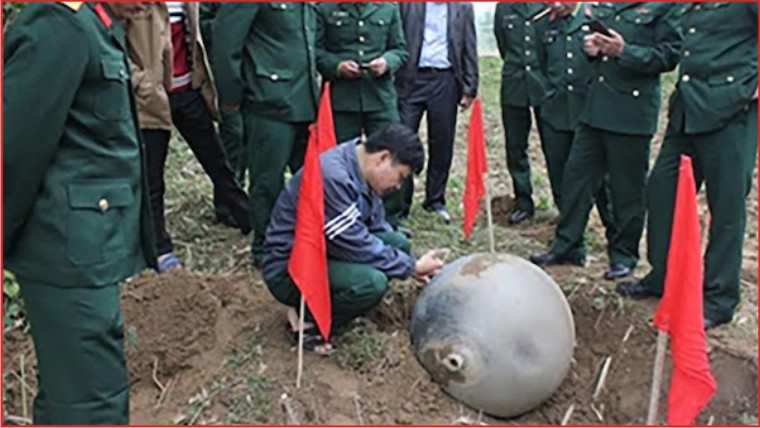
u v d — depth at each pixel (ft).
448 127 18.37
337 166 11.40
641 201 14.67
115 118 8.46
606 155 14.67
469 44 18.11
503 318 11.28
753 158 12.77
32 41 7.78
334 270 11.59
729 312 13.25
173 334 12.64
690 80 12.74
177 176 20.21
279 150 14.29
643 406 11.99
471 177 14.12
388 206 16.84
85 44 7.97
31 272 8.32
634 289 14.12
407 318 13.21
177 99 14.96
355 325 12.57
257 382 11.39
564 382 12.48
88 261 8.29
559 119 16.40
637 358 12.71
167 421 11.07
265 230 14.69
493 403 11.40
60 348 8.44
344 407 11.14
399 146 11.40
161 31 13.74
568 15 15.98
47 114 7.86
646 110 14.06
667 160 13.42
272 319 12.89
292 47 14.05
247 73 14.08
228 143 17.95
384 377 11.68
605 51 13.70
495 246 16.76
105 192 8.43
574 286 14.46
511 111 18.42
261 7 13.75
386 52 16.22
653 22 13.76
